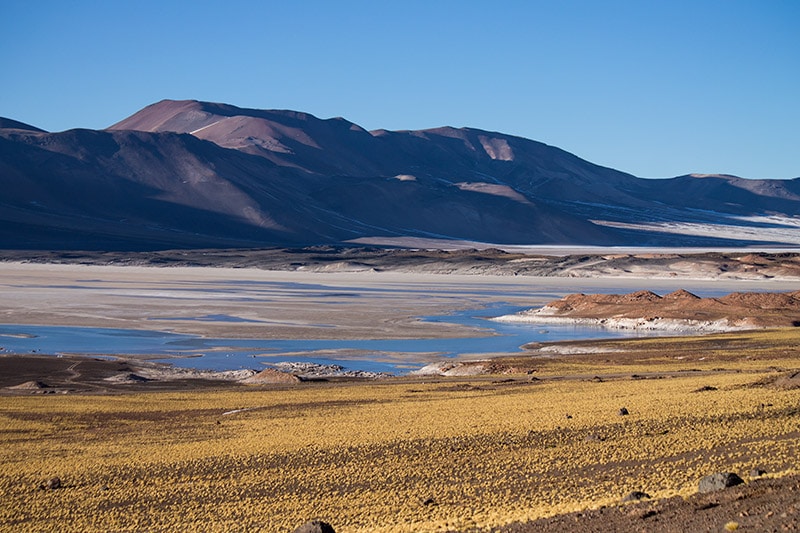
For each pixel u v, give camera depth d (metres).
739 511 32.28
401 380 111.00
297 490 51.75
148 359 130.38
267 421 78.00
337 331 169.75
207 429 75.19
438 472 53.00
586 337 164.50
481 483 49.19
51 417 83.44
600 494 42.81
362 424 71.94
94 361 125.69
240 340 154.62
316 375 118.12
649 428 59.41
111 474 58.78
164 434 73.62
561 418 66.69
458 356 136.12
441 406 80.62
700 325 181.38
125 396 97.06
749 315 183.75
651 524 32.94
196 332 165.75
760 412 60.81
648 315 189.12
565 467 50.78
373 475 53.59
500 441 59.97
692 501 35.28
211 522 46.34
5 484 57.16
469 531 36.53
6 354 131.50
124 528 46.59
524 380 102.88
